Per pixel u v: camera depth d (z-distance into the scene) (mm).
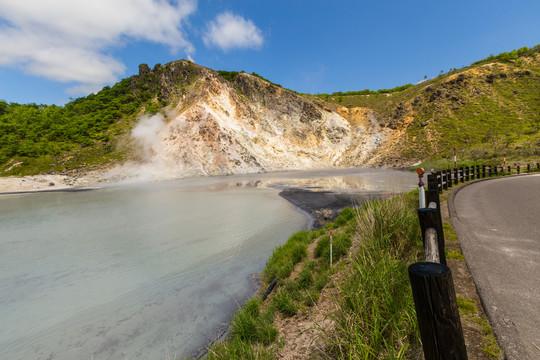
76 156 64500
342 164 78312
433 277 1051
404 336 2256
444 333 1076
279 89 94875
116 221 17641
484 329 2393
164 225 15539
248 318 4652
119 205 24906
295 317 4438
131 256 10391
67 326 5965
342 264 5492
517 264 3619
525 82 82062
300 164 77562
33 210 24922
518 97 76250
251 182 41656
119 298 7129
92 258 10492
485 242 4629
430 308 1084
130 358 4750
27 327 6027
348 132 88938
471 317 2600
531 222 5770
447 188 12414
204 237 12469
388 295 2625
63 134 76188
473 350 2154
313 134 87000
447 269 1099
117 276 8594
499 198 9219
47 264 10117
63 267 9711
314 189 28281
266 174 60531
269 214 17188
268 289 6418
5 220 20469
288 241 9766
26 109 103938
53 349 5195
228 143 69875
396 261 3330
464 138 63219
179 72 94625
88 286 7980
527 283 3088
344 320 2762
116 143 70688
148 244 11875
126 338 5363
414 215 4832
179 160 63469
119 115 87812
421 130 73625
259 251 10094
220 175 61812
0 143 68000
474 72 90938
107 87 116250
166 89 92188
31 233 15617
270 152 77812
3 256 11359
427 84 104250
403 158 65625
